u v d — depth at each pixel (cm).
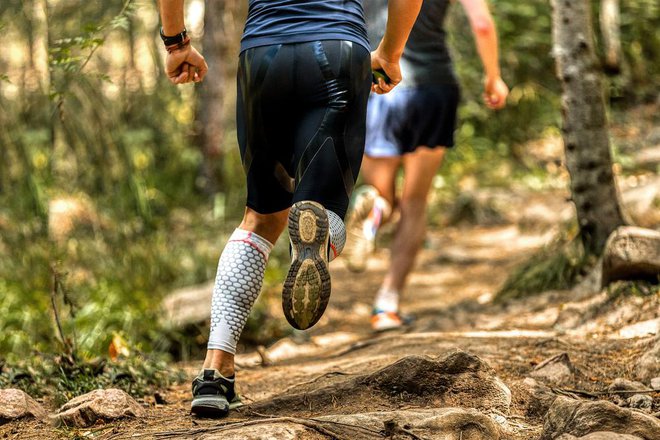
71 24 1098
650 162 1163
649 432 313
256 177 369
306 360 577
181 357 709
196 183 1289
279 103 353
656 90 1535
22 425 382
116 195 1114
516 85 1534
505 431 348
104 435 361
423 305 785
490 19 649
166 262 937
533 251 979
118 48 1274
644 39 1611
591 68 605
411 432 321
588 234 616
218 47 1272
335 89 347
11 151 1095
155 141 1311
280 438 313
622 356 455
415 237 664
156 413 404
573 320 535
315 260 325
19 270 866
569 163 618
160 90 1293
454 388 379
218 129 1277
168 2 362
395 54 380
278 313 781
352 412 369
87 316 728
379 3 616
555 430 327
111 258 938
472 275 905
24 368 479
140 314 754
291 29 352
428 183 658
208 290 805
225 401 368
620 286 539
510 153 1432
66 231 1008
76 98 1077
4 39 1169
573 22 603
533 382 406
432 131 637
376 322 659
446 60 638
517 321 564
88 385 452
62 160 1136
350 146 351
